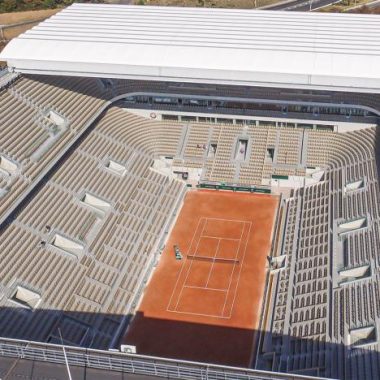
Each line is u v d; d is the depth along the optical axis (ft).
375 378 156.46
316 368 169.17
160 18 265.13
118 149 267.59
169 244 240.73
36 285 195.00
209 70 217.77
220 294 214.90
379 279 189.67
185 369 125.39
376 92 210.38
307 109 271.90
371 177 240.94
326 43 230.48
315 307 192.85
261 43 231.91
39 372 127.44
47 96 257.55
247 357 188.75
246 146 280.10
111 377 125.59
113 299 204.54
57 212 222.89
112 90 281.33
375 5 447.42
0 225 202.39
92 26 256.32
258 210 259.60
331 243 219.20
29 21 452.76
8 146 227.20
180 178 278.05
